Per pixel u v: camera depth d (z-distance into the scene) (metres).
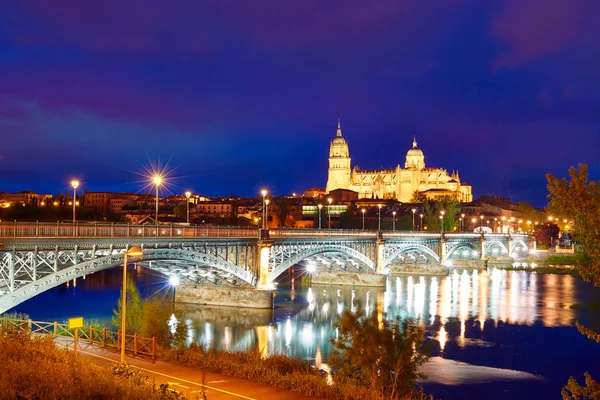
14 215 176.38
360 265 124.50
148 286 114.19
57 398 24.92
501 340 70.12
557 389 51.34
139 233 63.12
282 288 120.94
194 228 73.50
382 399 32.66
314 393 33.34
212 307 88.38
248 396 32.25
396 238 132.12
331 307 94.44
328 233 107.44
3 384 25.53
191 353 41.59
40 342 37.06
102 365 37.50
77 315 78.88
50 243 50.38
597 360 61.44
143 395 26.98
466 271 166.75
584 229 25.45
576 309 93.19
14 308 85.75
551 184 26.17
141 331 55.62
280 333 73.00
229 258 81.50
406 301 101.94
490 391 50.47
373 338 38.78
